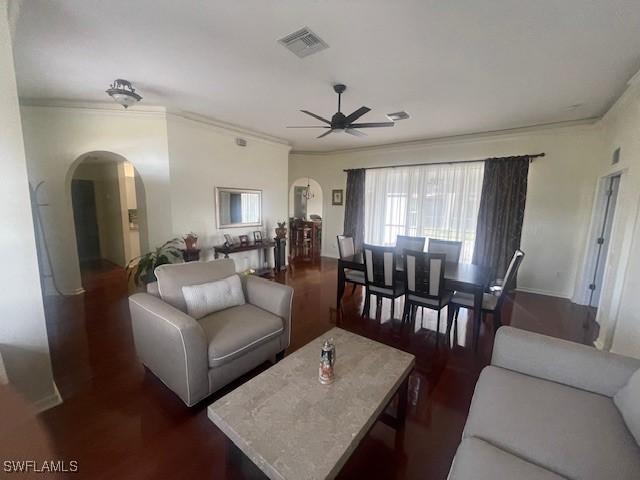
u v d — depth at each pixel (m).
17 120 1.62
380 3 1.72
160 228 4.05
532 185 4.43
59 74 2.76
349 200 6.39
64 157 3.72
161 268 2.29
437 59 2.38
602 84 2.78
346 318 3.46
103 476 1.44
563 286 4.34
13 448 0.93
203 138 4.30
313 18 1.88
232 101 3.48
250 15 1.86
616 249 2.83
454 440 1.70
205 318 2.25
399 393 1.78
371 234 6.16
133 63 2.52
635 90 2.65
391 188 5.84
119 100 2.92
